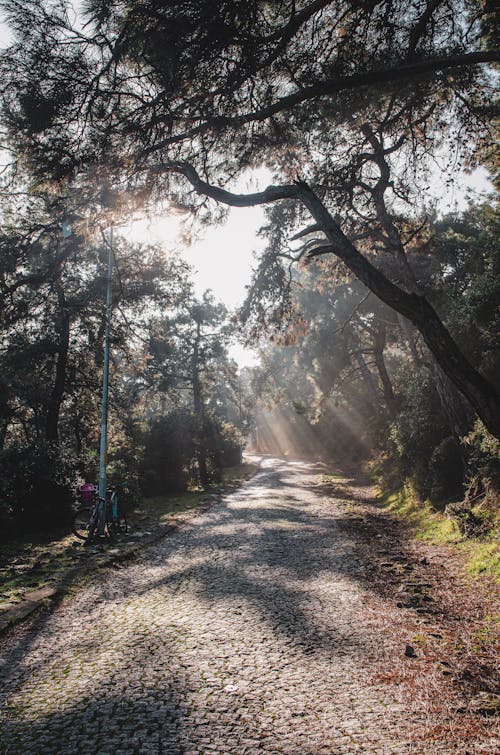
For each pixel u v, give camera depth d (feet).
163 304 57.16
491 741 10.04
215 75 16.92
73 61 15.24
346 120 23.86
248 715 11.19
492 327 38.75
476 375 16.44
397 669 13.53
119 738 10.30
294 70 18.88
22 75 15.24
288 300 37.65
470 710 11.27
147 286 53.21
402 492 50.80
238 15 15.31
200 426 84.43
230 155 21.83
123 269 43.24
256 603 19.88
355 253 17.46
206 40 15.46
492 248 40.22
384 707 11.48
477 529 28.66
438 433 46.11
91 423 71.36
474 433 32.04
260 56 17.04
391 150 32.96
